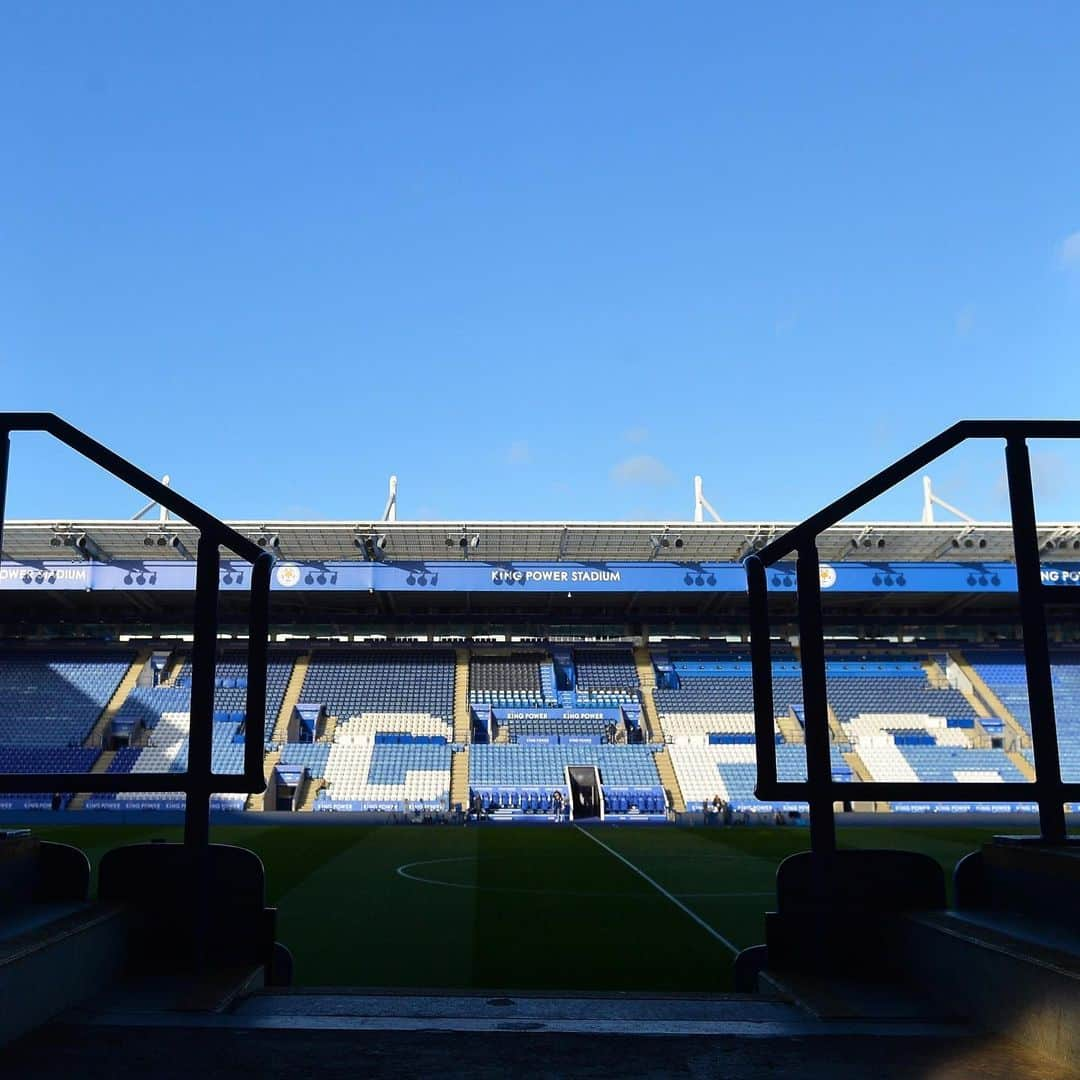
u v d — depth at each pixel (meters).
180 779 4.66
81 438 4.82
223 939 4.63
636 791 35.12
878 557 39.50
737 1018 3.97
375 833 25.53
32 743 36.72
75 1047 3.40
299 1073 3.19
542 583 37.66
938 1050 3.46
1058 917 4.11
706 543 38.00
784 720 39.62
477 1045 3.54
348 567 37.34
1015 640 44.97
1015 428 4.94
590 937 10.08
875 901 4.65
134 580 36.25
